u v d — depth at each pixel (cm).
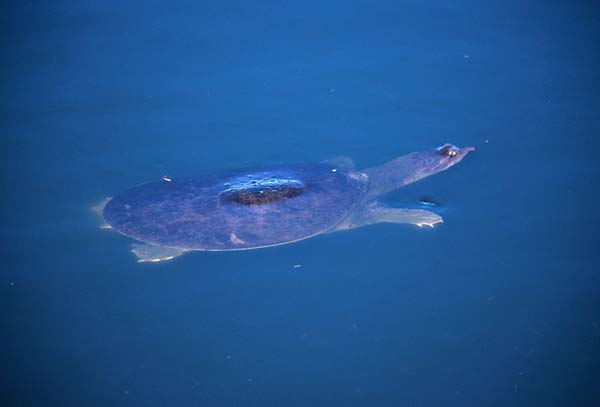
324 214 951
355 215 989
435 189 1034
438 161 1077
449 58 1320
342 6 1487
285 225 916
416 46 1356
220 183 980
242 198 927
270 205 927
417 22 1429
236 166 1074
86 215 965
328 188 997
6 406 712
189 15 1463
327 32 1406
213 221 908
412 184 1052
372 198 1036
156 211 928
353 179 1045
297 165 1064
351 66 1312
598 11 1430
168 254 890
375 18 1443
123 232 909
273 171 1027
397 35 1388
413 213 973
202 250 895
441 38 1376
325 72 1299
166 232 900
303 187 975
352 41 1377
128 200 954
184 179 1002
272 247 920
